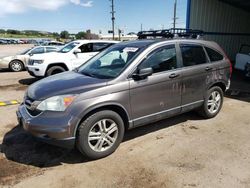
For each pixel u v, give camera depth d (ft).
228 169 11.28
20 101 22.67
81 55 31.83
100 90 11.70
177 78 14.52
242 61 35.27
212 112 17.61
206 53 16.65
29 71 31.32
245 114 18.80
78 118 11.10
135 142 13.98
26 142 14.06
